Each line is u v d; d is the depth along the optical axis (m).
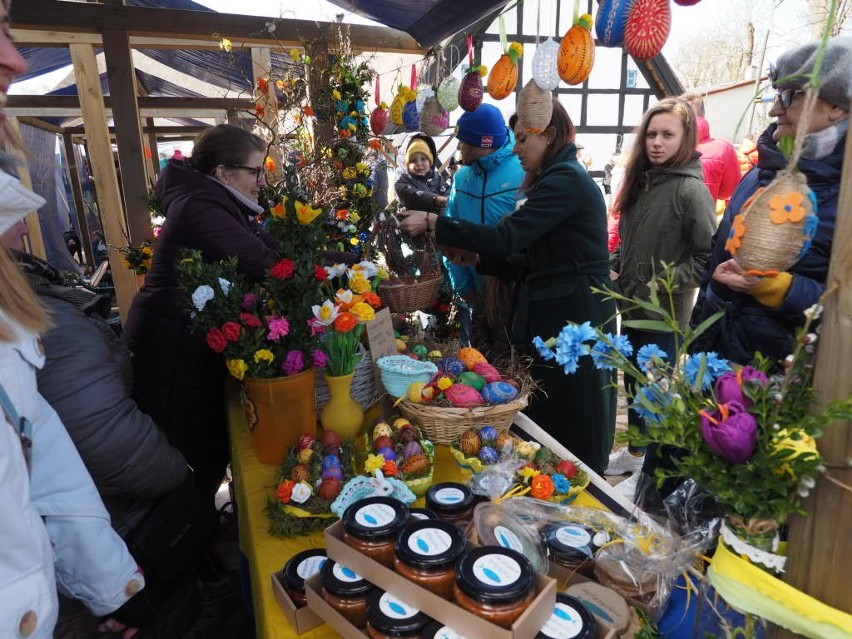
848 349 0.50
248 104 6.10
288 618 0.93
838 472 0.51
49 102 5.61
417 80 2.65
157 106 5.87
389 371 1.47
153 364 2.13
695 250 2.58
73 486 1.03
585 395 2.04
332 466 1.23
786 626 0.56
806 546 0.55
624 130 9.30
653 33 1.12
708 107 5.29
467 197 3.14
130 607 1.32
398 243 2.31
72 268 7.86
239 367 1.32
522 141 2.08
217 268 1.44
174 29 3.34
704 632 0.76
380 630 0.77
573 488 1.22
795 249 0.55
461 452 1.34
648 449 2.07
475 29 3.00
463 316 2.75
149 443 1.36
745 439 0.52
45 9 3.11
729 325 1.70
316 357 1.37
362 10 3.36
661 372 0.66
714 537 0.88
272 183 2.86
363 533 0.85
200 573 1.94
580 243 2.03
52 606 0.86
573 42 1.48
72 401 1.23
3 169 0.86
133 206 3.52
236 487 1.56
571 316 2.04
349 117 2.74
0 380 0.83
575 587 0.90
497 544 0.89
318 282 1.44
